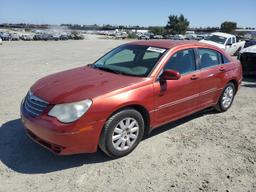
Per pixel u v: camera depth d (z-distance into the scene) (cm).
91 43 4428
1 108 629
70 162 408
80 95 382
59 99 379
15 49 2647
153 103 444
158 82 449
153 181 368
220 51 602
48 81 450
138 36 9019
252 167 409
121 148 418
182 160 422
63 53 2231
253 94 817
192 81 509
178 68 492
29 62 1525
